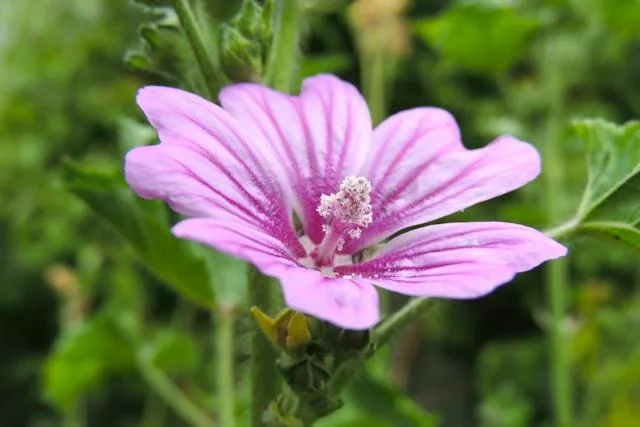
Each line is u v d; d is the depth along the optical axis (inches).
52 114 20.8
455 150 7.7
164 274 8.9
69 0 21.9
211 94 7.9
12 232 21.0
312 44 19.8
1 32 22.9
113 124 20.5
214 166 7.1
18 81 21.0
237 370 10.2
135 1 7.9
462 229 7.2
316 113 7.8
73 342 11.0
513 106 13.1
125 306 16.2
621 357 14.4
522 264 6.9
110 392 20.0
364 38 13.1
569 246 8.1
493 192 7.5
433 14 20.0
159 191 6.8
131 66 8.1
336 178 7.7
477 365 20.4
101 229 19.0
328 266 7.5
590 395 15.1
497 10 11.4
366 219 7.5
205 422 11.1
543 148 13.0
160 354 11.1
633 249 7.9
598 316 13.6
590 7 11.9
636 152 8.0
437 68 18.2
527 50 13.7
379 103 12.9
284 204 7.5
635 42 15.8
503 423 15.9
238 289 9.1
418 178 7.7
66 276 14.9
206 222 6.7
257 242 6.8
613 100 18.6
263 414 7.6
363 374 9.9
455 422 20.3
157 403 18.6
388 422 10.4
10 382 21.3
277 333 7.2
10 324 21.6
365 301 6.6
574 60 12.6
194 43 7.8
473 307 20.9
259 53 7.9
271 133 7.6
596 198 7.9
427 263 7.2
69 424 12.5
